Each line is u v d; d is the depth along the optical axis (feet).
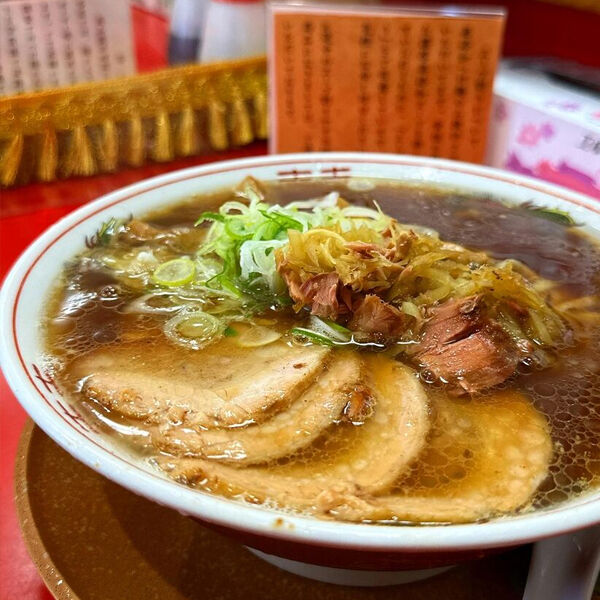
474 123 1.26
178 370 0.72
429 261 0.79
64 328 0.78
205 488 0.59
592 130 1.14
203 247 0.91
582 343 0.78
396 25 1.17
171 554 0.68
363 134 1.29
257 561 0.68
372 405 0.69
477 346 0.73
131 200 1.01
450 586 0.67
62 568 0.65
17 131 1.26
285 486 0.60
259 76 1.44
